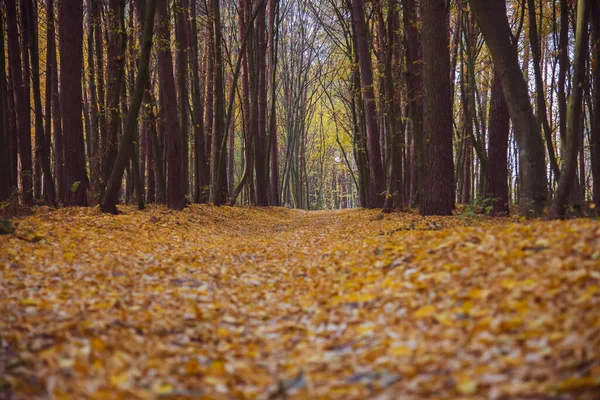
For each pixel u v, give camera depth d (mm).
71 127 14852
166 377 3518
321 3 32594
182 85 20859
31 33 15141
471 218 11125
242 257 9430
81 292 5730
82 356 3609
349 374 3469
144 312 5098
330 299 5598
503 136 14633
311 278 7117
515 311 3695
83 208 13859
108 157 15578
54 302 5207
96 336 4133
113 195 13719
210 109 26922
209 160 27328
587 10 7117
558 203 7301
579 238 4809
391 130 17109
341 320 4809
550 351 2949
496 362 3057
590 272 3887
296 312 5516
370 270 6473
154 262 8148
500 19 7832
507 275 4457
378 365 3518
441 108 13992
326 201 82188
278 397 3199
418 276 5406
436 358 3346
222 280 7258
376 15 21422
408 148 25750
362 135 25047
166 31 17031
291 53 41000
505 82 7969
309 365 3730
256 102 27375
